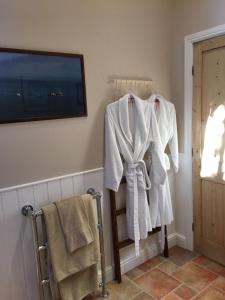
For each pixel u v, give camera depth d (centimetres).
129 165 200
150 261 237
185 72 225
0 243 157
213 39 204
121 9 194
